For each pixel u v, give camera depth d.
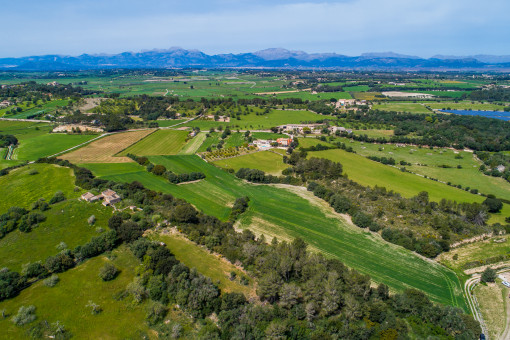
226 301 71.69
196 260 88.62
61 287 78.69
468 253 95.31
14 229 98.44
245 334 64.88
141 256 88.31
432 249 92.69
